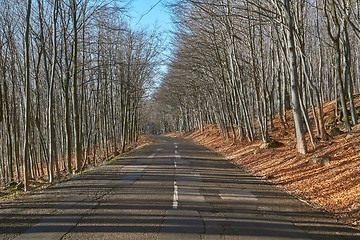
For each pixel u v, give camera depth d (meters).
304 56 15.93
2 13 28.67
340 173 10.89
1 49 24.83
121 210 8.33
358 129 16.58
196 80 43.44
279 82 30.16
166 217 7.64
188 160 21.36
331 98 40.81
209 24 27.94
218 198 9.78
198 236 6.25
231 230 6.63
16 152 26.12
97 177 14.39
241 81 27.27
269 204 8.99
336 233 6.42
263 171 15.35
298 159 15.01
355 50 39.31
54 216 7.82
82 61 27.09
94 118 36.09
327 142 15.96
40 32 21.38
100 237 6.22
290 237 6.18
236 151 25.08
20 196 10.72
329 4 17.78
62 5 21.25
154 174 15.04
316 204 8.98
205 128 58.56
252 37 24.41
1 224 7.21
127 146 42.84
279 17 17.12
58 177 20.48
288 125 29.34
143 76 48.69
